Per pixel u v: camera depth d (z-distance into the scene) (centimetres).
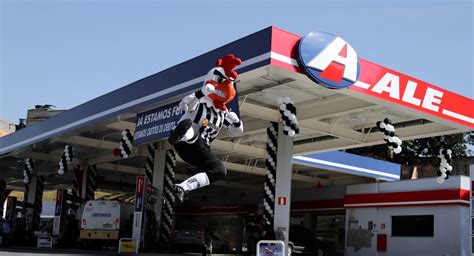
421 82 1667
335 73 1432
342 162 2877
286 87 1686
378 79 1552
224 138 2447
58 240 2617
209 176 571
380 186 2716
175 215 4284
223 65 623
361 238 2752
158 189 2452
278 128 1912
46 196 6081
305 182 3384
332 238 3180
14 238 2809
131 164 3306
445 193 2402
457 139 3938
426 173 3628
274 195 1870
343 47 1451
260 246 1490
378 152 4119
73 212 2745
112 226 2595
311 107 1872
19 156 3014
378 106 1781
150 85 1811
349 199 2853
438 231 2419
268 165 1905
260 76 1446
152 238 2364
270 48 1348
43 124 2559
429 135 1961
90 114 2166
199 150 586
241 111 1812
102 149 2881
